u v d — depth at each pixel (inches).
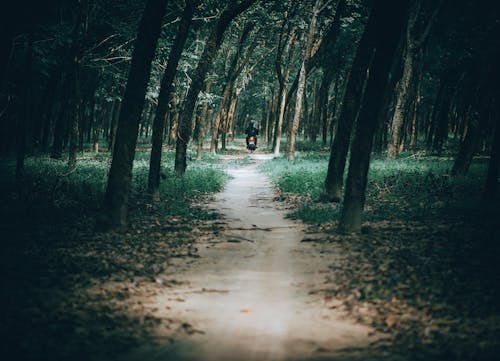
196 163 1331.2
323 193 687.1
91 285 299.3
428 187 714.2
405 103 1187.9
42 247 399.2
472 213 544.7
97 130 1717.5
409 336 221.6
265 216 592.7
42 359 195.3
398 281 300.7
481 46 1042.1
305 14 1418.6
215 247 423.8
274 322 244.5
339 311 259.0
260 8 1355.8
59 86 1501.0
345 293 285.7
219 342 219.0
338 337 224.4
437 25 1222.9
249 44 1760.6
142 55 461.4
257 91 2650.1
